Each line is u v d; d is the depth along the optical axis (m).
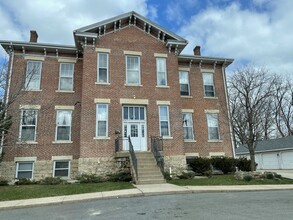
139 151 17.31
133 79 19.12
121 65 19.05
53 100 18.84
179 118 19.11
